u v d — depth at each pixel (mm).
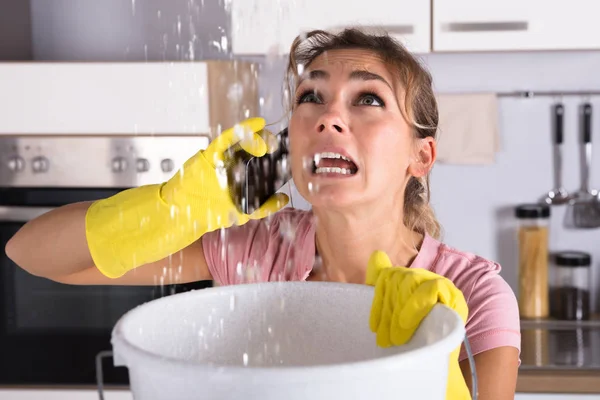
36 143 1650
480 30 1691
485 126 1911
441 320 484
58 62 1635
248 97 1825
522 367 1540
